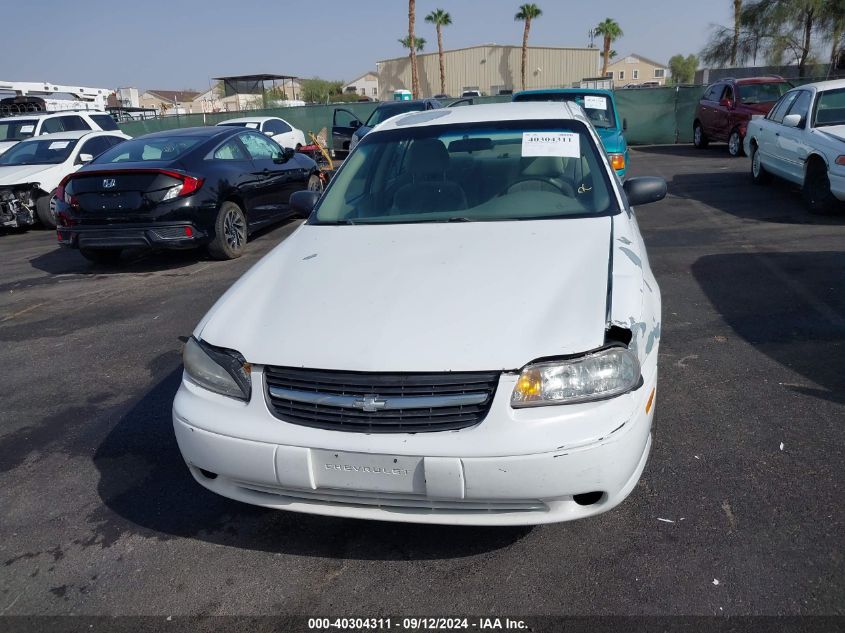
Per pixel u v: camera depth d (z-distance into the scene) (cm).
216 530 287
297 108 2419
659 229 808
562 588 240
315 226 361
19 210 1101
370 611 236
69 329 575
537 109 420
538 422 223
